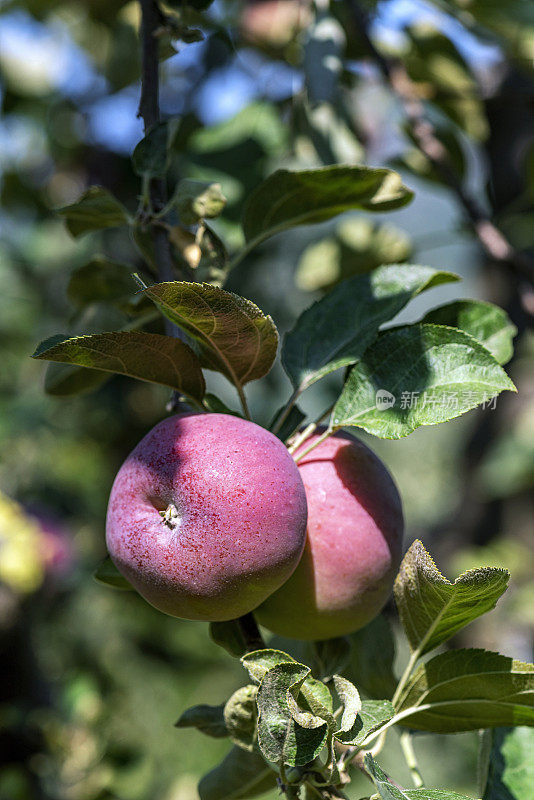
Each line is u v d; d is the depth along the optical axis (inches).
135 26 43.8
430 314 27.6
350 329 26.7
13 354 74.9
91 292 29.2
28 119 64.0
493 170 57.1
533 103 43.9
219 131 43.0
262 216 27.8
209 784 26.9
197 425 24.5
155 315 27.9
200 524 23.7
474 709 25.2
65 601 66.3
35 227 70.3
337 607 25.4
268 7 44.1
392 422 24.9
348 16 40.8
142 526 24.2
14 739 51.5
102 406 66.4
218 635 25.3
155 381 25.1
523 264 37.8
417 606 25.0
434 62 42.7
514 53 40.1
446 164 38.4
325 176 27.1
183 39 27.6
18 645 56.6
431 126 41.2
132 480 24.5
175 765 69.2
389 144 51.4
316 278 43.9
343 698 23.3
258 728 22.7
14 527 59.6
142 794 51.5
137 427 68.6
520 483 69.2
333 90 35.7
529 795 26.5
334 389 65.6
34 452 71.1
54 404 72.1
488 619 69.7
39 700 55.7
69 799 49.7
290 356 26.8
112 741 52.1
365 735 23.1
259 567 23.8
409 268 27.0
